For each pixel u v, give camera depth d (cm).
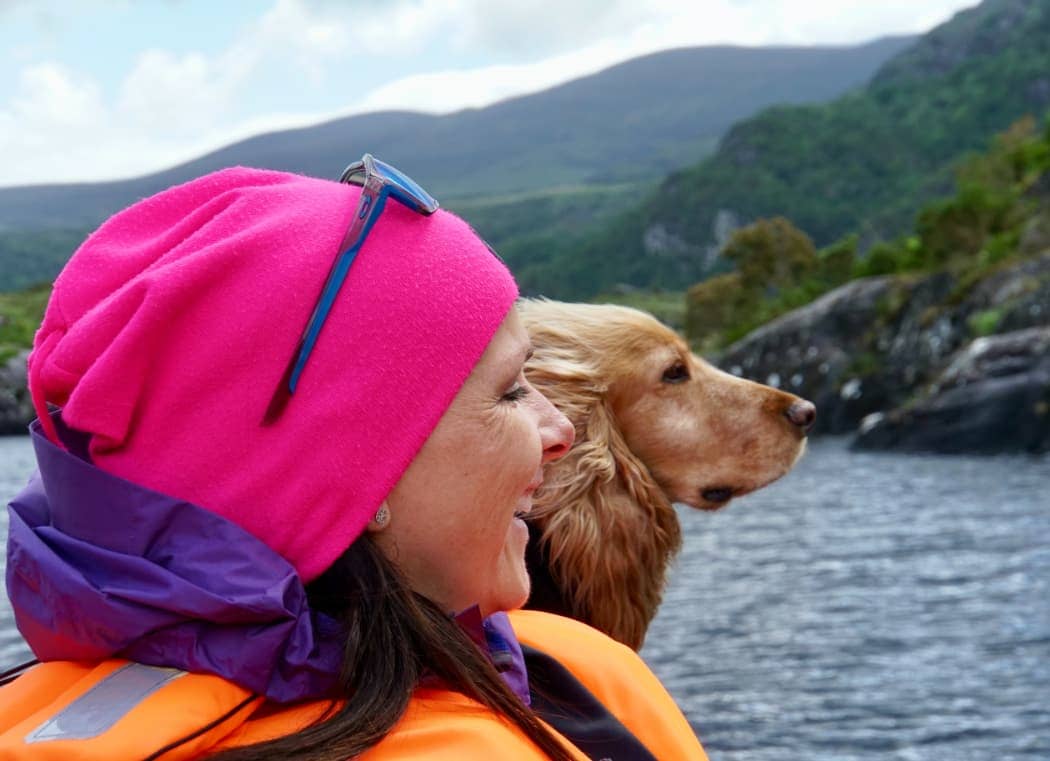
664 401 263
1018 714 1031
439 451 126
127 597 113
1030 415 3503
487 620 148
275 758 108
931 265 6606
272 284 121
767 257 9850
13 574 120
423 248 127
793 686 1160
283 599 115
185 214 136
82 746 103
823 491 2920
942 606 1516
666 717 161
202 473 120
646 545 237
